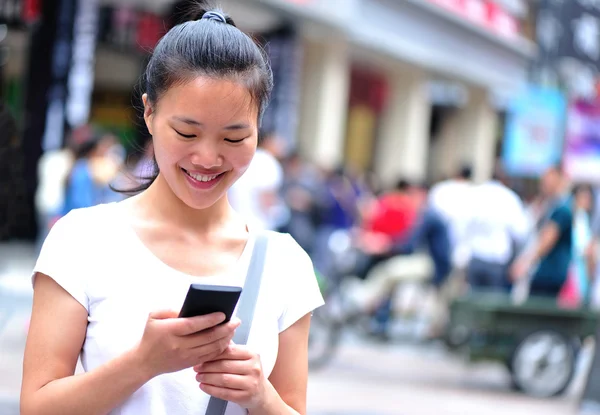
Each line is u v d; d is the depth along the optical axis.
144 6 13.78
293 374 2.22
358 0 16.64
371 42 17.86
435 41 20.00
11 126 4.80
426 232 10.09
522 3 23.80
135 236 2.12
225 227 2.21
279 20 15.59
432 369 9.45
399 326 10.97
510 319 8.46
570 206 8.97
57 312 2.06
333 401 7.38
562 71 15.68
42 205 10.59
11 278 11.13
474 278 9.56
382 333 10.23
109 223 2.13
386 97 21.20
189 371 2.06
